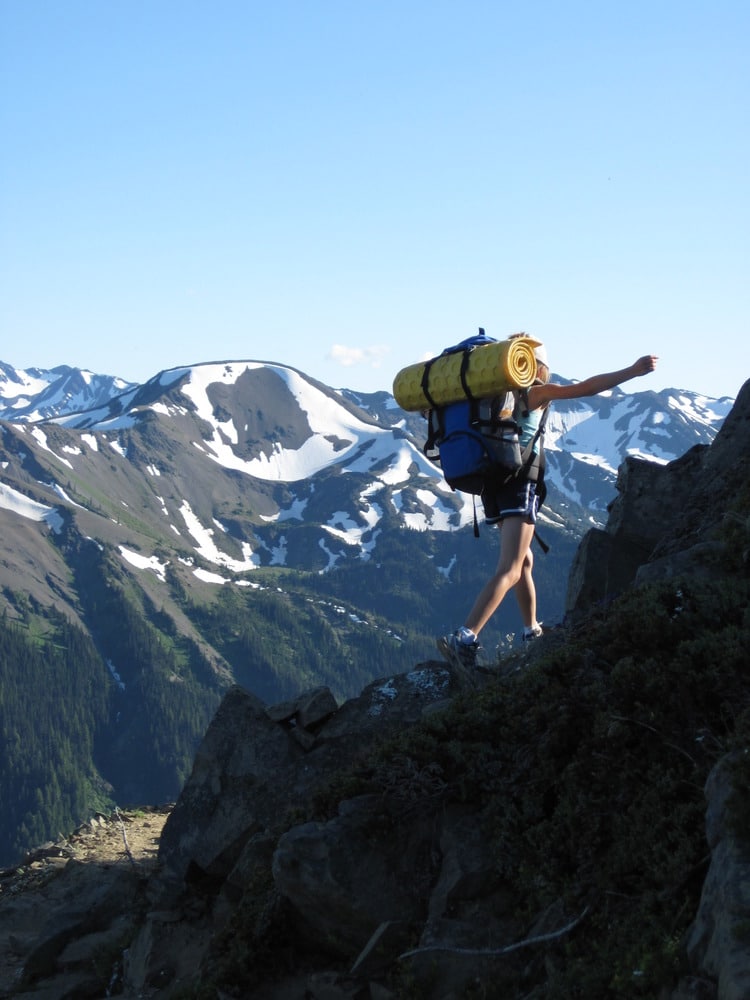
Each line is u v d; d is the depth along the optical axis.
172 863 8.03
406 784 6.04
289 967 5.92
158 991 7.16
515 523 7.33
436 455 7.29
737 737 4.89
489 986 4.95
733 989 3.78
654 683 5.68
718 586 6.38
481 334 7.32
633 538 8.66
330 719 8.22
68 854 11.75
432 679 8.07
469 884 5.50
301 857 5.82
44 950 8.51
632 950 4.42
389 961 5.49
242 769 8.07
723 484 8.23
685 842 4.77
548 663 6.41
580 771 5.59
